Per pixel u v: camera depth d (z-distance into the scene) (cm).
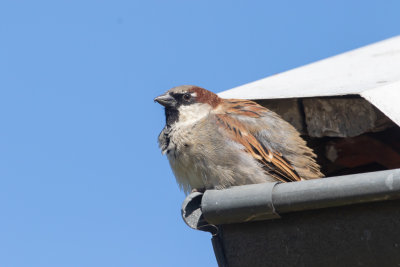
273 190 603
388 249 559
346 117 838
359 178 555
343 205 575
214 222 644
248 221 633
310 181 586
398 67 849
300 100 880
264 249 635
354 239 577
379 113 814
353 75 859
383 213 560
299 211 606
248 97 845
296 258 614
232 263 664
